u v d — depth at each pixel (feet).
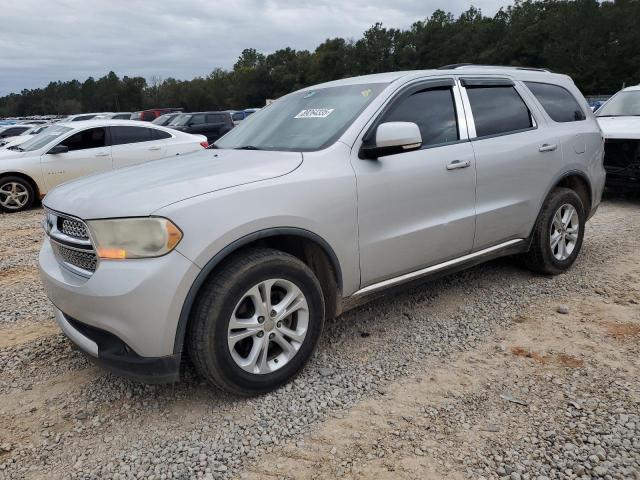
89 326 9.05
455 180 12.29
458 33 262.67
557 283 15.28
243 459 8.25
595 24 202.90
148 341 8.55
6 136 78.84
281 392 9.98
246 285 9.11
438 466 7.94
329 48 292.61
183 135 35.73
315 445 8.51
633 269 16.34
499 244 14.10
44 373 11.10
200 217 8.64
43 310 14.67
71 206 9.32
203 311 8.84
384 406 9.49
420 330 12.51
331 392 9.97
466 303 14.01
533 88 15.33
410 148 10.83
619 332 12.09
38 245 22.52
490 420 9.00
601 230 21.57
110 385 10.53
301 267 9.83
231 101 324.60
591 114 17.03
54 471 8.12
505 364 10.84
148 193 8.84
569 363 10.78
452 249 12.62
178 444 8.64
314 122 11.96
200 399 9.91
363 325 12.84
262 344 9.58
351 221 10.51
